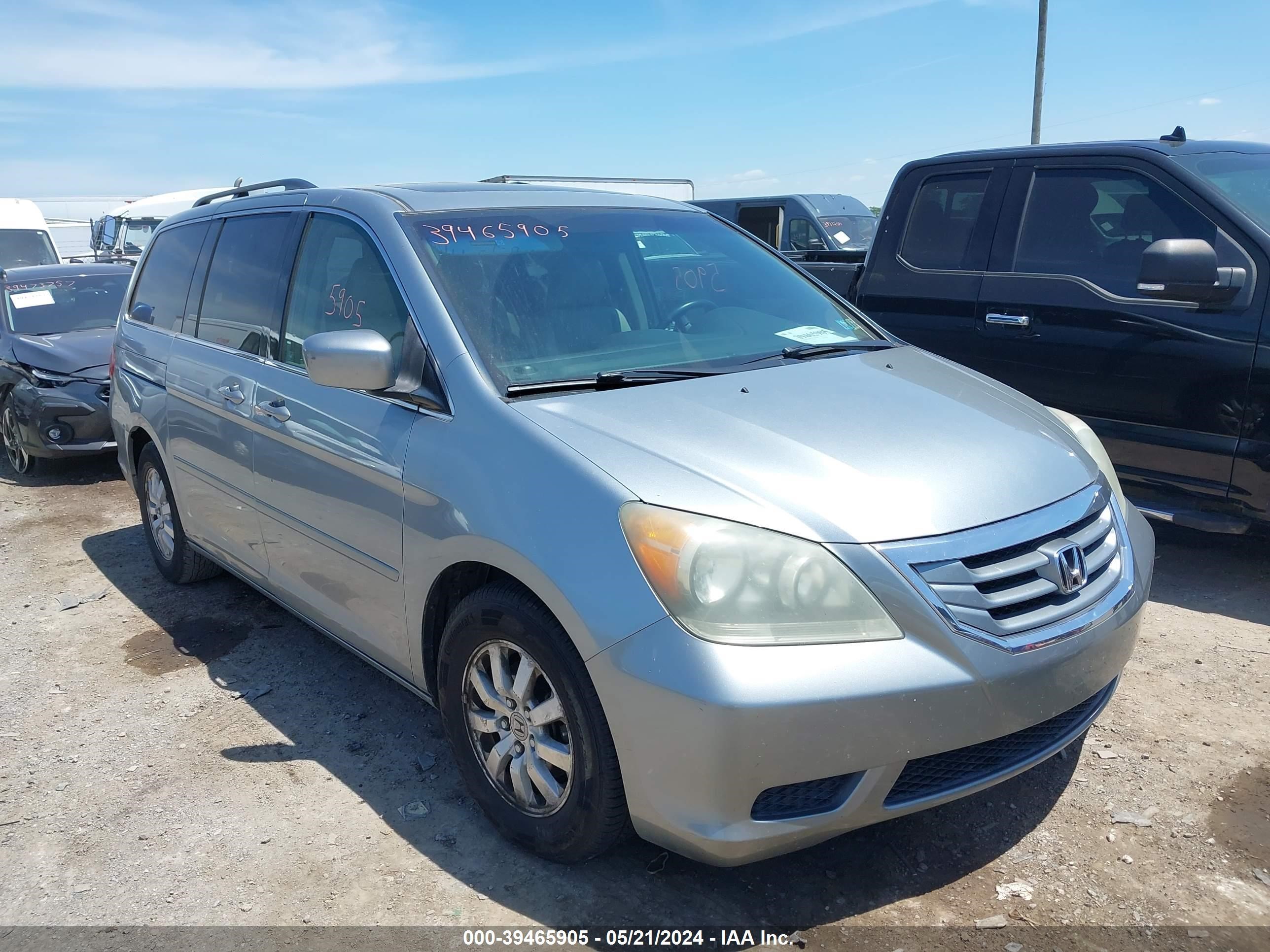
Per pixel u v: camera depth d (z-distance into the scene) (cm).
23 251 1605
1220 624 411
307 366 297
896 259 562
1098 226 480
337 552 327
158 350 467
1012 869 264
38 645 448
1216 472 433
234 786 322
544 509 246
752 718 213
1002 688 230
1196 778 301
